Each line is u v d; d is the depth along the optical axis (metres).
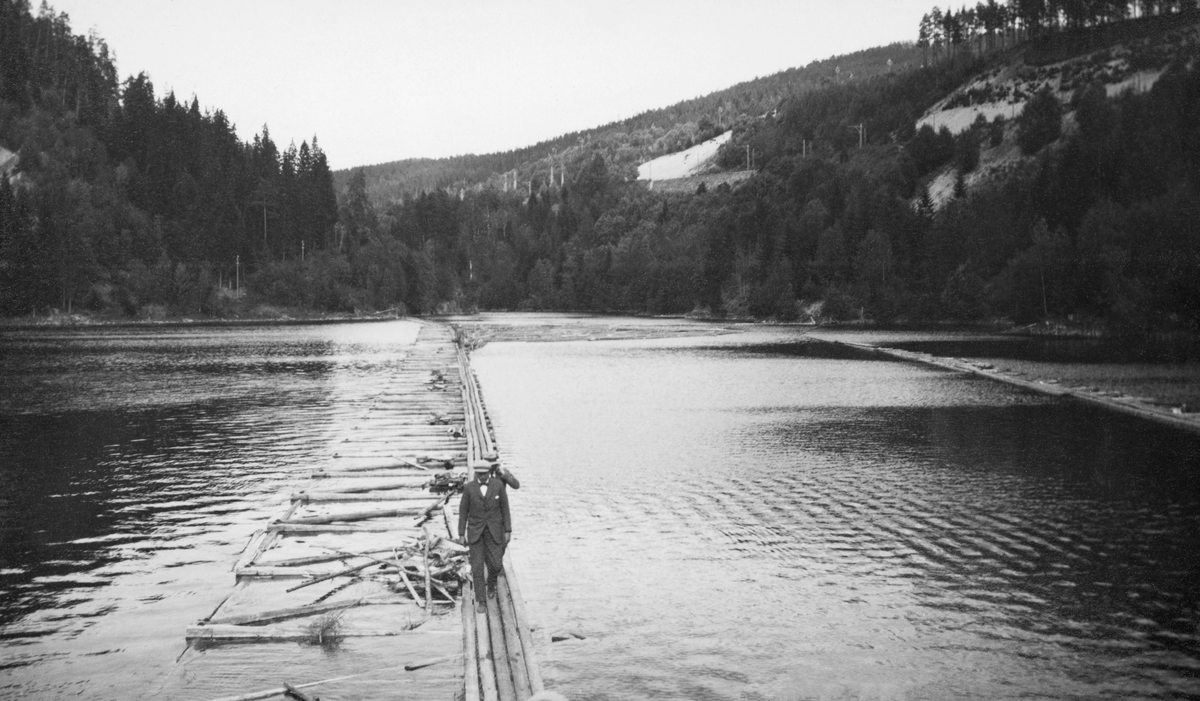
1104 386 44.19
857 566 15.38
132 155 189.38
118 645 11.77
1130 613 12.98
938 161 184.12
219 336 107.19
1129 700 10.24
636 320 159.00
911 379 50.28
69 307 145.75
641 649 11.74
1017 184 136.12
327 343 92.12
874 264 137.25
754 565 15.46
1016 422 33.12
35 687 10.42
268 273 179.12
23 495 21.09
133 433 31.08
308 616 12.77
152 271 158.88
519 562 15.67
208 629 11.89
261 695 10.16
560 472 23.88
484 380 50.69
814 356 69.00
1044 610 13.13
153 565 15.42
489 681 10.26
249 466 24.86
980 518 18.64
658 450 27.38
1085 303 96.38
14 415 35.81
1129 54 183.88
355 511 19.27
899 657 11.48
